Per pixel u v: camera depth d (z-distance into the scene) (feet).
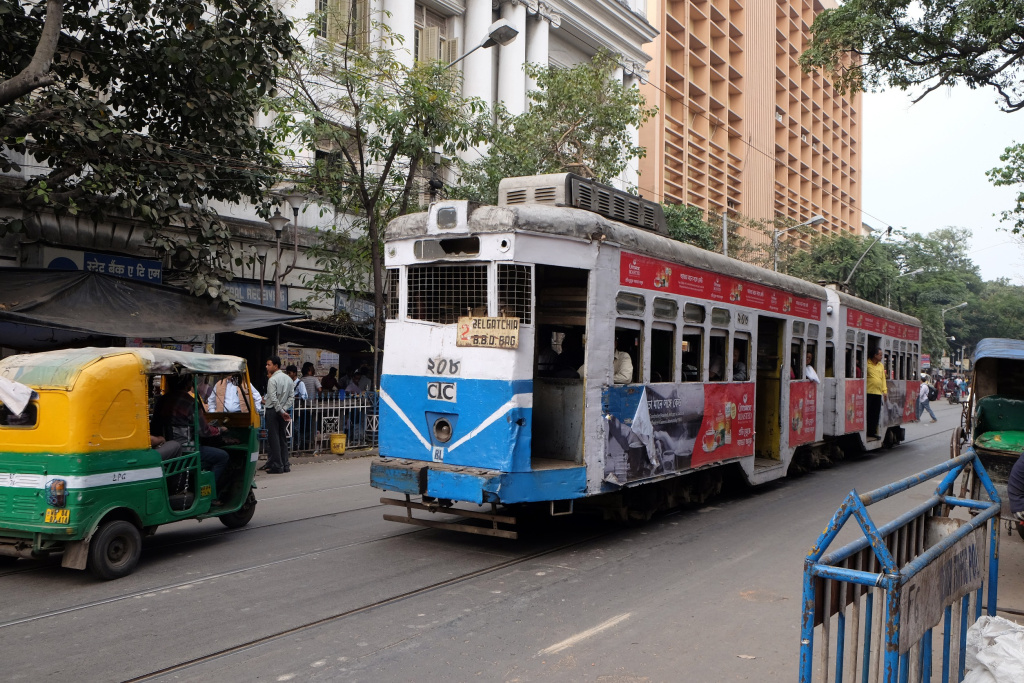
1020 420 28.30
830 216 191.52
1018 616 18.70
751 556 24.67
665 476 27.84
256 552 23.94
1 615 17.95
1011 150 51.60
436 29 68.85
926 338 159.74
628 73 93.56
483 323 23.12
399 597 19.61
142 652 15.76
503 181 27.84
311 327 55.52
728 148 144.77
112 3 39.65
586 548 25.27
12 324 38.47
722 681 14.93
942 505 15.14
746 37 148.46
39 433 20.21
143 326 36.70
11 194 40.32
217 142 42.29
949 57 47.37
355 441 50.72
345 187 53.88
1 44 35.14
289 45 40.65
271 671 14.93
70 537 19.85
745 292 34.14
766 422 38.47
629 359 26.37
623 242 25.70
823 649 10.43
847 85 52.13
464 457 23.31
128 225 45.68
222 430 27.55
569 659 15.84
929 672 11.66
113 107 42.01
